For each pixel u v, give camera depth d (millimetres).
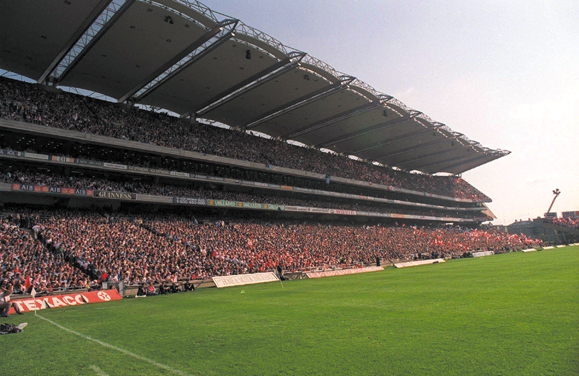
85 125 40969
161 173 45750
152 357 8547
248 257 40750
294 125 64562
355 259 49125
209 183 55156
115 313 16766
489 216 111375
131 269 29781
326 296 19547
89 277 27750
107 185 41875
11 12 31422
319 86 49344
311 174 65062
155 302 21266
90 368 7852
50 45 36156
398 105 59375
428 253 60812
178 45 37250
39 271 25578
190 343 9805
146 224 41000
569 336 8188
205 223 47969
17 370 7879
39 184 36469
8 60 39344
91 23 32219
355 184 73562
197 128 55750
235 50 39750
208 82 46094
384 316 12211
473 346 7898
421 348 8008
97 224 36719
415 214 89000
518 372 6266
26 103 38344
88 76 43125
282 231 53938
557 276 21125
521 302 13141
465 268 34531
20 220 33250
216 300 20719
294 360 7711
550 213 109625
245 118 59594
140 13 32594
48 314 17062
